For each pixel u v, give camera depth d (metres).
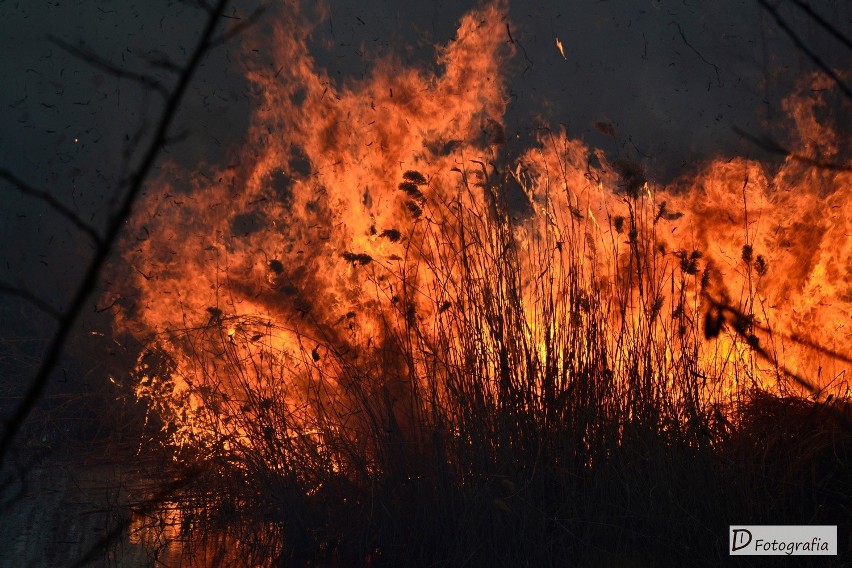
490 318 13.39
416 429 13.54
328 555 13.11
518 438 12.73
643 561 11.98
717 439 13.02
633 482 12.47
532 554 12.13
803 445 12.92
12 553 12.79
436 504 12.75
